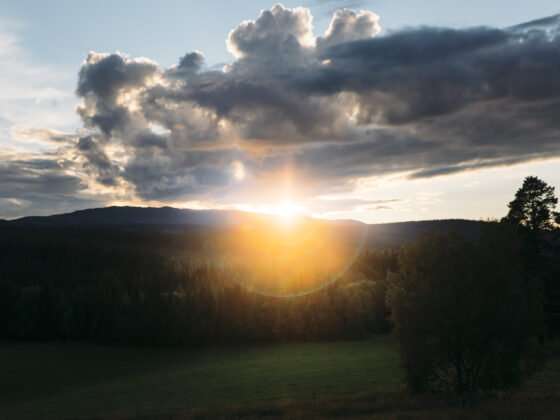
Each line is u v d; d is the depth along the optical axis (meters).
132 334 110.56
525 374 30.86
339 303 108.50
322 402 40.53
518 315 29.50
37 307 117.31
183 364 86.00
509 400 31.88
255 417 37.09
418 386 32.56
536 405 29.08
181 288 136.38
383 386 49.47
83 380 74.75
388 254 150.62
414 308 30.66
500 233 31.59
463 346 30.31
